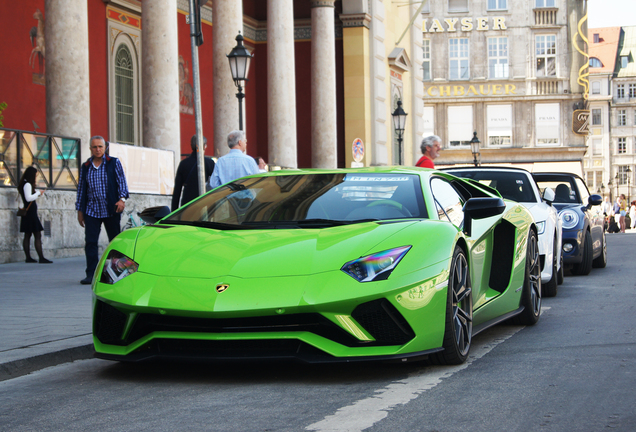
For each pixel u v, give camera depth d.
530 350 5.18
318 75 25.41
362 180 5.38
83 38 14.28
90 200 9.35
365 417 3.42
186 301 4.07
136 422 3.46
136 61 22.11
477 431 3.19
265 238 4.55
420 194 5.10
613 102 93.75
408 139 32.53
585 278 10.84
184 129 24.36
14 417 3.64
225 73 19.52
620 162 94.69
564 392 3.90
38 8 18.27
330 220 4.84
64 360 5.02
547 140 50.16
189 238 4.64
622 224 42.25
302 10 28.12
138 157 15.32
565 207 11.21
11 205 13.27
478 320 5.33
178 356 4.16
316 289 4.05
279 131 22.39
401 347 4.14
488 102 50.41
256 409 3.62
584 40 49.84
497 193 6.64
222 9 19.47
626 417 3.40
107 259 4.58
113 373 4.62
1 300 7.66
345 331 4.05
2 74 17.22
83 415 3.63
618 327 6.19
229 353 4.13
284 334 4.06
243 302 4.02
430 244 4.42
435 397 3.81
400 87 31.36
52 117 14.20
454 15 50.62
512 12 50.28
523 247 6.16
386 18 29.89
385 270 4.16
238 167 8.41
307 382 4.21
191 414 3.57
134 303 4.17
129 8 21.70
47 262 13.12
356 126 27.50
